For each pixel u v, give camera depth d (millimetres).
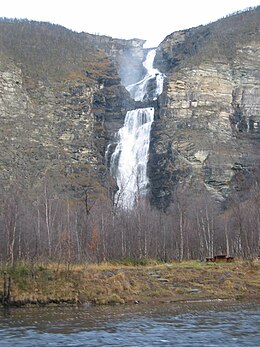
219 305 47344
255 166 154875
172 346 30031
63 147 158625
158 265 64375
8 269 49750
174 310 44125
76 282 49875
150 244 85188
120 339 31969
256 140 163750
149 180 153750
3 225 75812
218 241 98188
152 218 100188
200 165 150875
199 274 58250
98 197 145125
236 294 53375
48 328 35562
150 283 54000
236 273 59312
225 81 169125
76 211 98000
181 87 164000
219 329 35000
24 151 149250
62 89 169000
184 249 90000
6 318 39844
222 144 157375
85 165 159375
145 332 34031
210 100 165000
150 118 165375
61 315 41312
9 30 184750
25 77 167375
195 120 159500
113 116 173375
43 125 159000
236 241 93938
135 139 163875
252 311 43375
